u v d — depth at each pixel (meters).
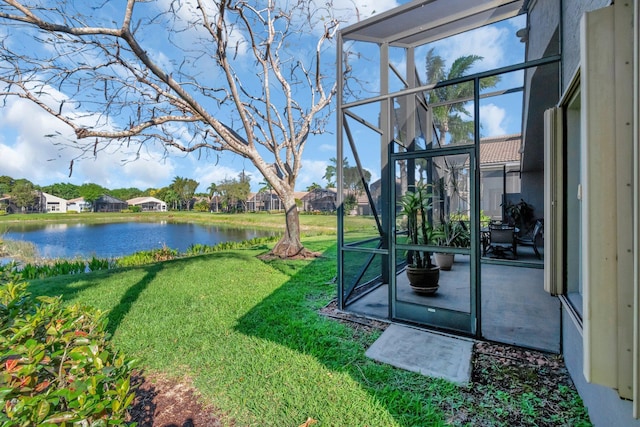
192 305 4.16
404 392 2.16
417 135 4.72
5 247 13.24
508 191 9.23
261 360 2.64
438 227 3.43
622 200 1.24
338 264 3.96
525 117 4.82
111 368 1.30
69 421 0.98
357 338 3.07
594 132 1.29
